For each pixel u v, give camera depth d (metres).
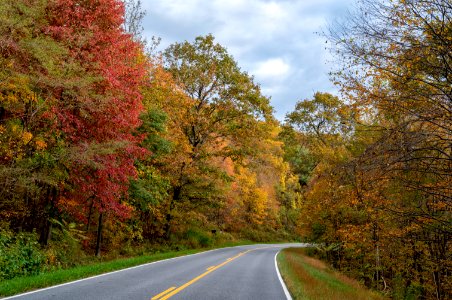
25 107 12.81
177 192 30.83
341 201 17.64
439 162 10.12
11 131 12.35
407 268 18.70
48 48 11.57
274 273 16.17
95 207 18.92
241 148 32.00
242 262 20.75
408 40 9.41
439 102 9.23
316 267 24.28
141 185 21.09
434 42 8.93
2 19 10.01
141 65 17.64
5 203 14.43
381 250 18.45
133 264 16.36
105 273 12.82
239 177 47.12
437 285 16.77
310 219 32.50
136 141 17.02
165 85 26.00
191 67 32.09
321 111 41.34
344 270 28.03
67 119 13.48
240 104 31.84
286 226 68.56
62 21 13.34
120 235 23.12
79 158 13.40
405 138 9.56
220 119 32.50
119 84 14.21
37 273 12.16
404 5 9.15
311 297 10.19
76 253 17.38
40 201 16.56
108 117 14.45
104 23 14.85
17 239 13.35
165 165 28.34
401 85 10.00
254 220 55.66
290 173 69.62
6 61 10.94
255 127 31.70
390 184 12.79
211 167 31.95
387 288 21.00
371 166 10.43
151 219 29.23
